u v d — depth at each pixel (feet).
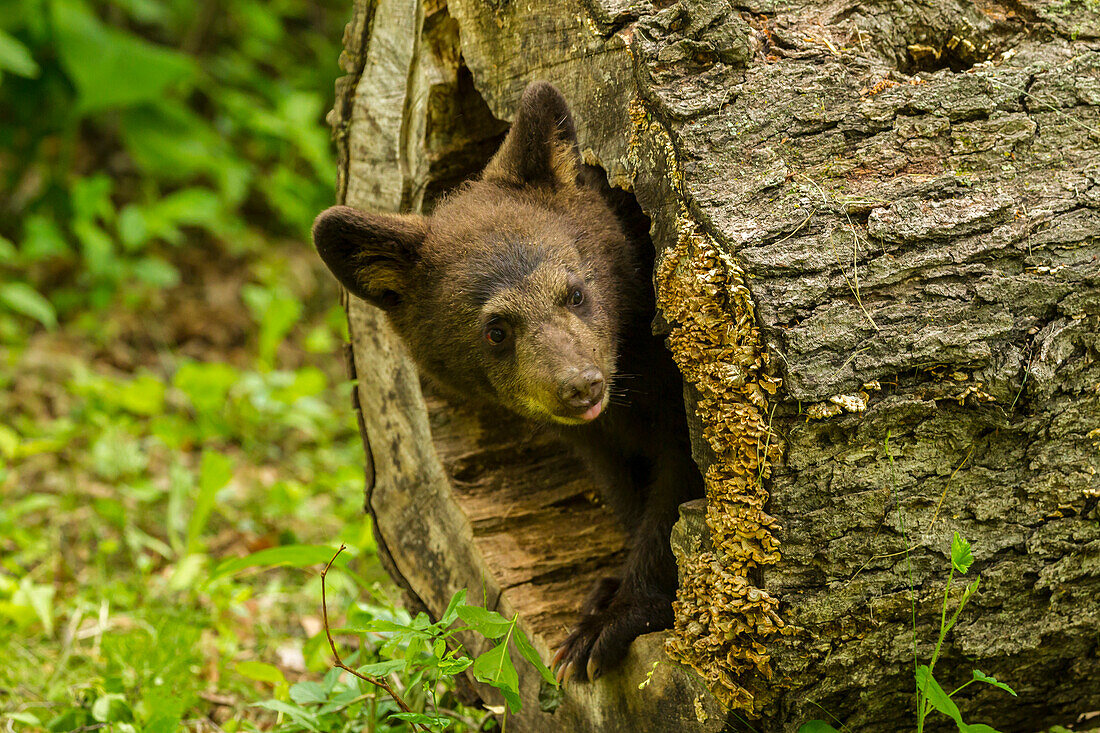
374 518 28.30
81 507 37.65
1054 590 18.95
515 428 26.84
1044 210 18.33
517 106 23.48
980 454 18.01
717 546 18.16
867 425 17.24
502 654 18.52
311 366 52.26
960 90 19.27
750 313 17.24
